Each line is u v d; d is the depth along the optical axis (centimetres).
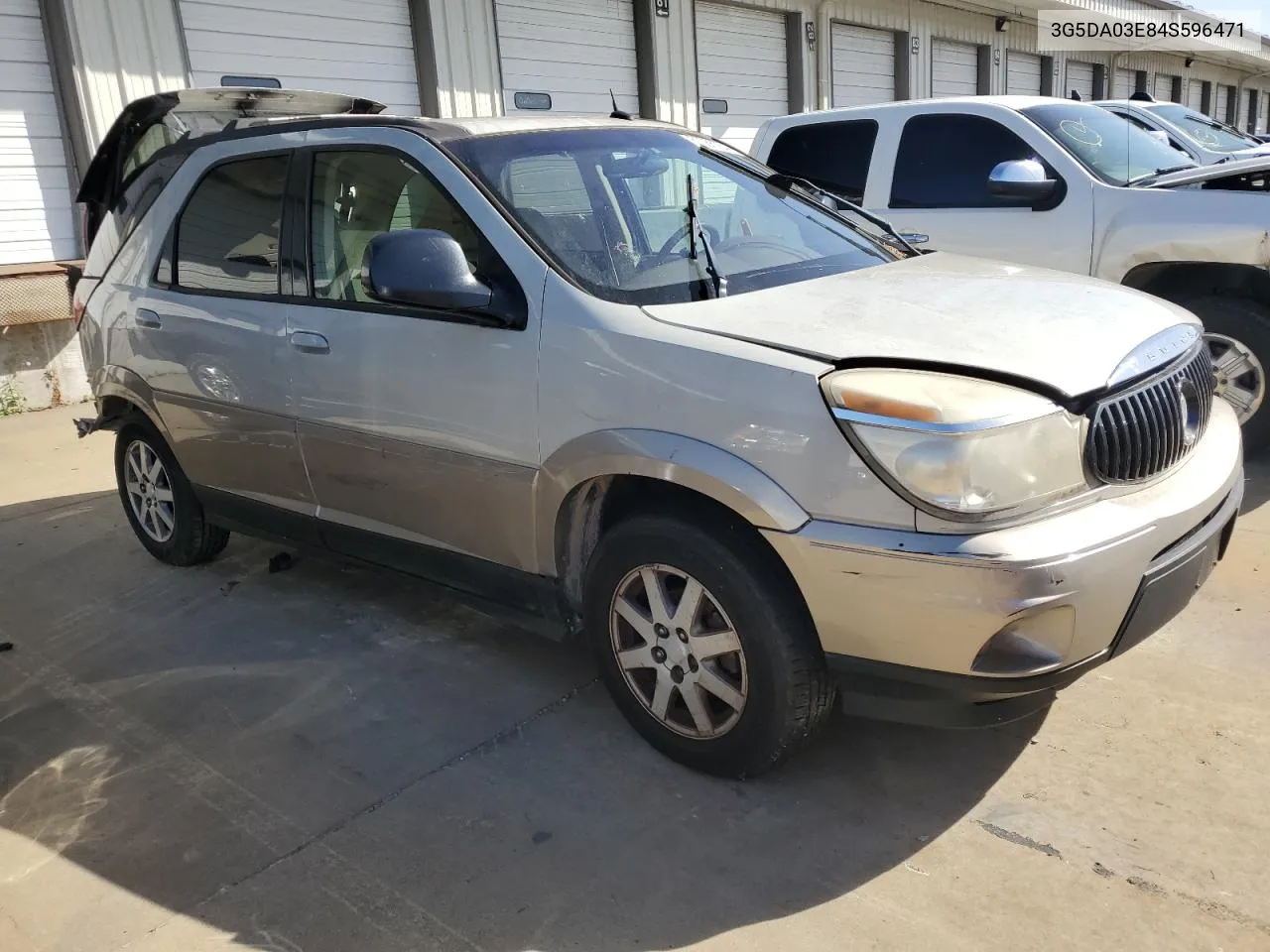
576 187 335
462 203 321
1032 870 249
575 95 1136
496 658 373
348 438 353
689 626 281
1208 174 516
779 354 256
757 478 252
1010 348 255
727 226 346
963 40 1770
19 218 778
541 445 296
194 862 268
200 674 372
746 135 1362
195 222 416
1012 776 286
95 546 512
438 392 319
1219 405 324
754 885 249
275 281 378
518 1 1058
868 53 1572
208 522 450
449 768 305
